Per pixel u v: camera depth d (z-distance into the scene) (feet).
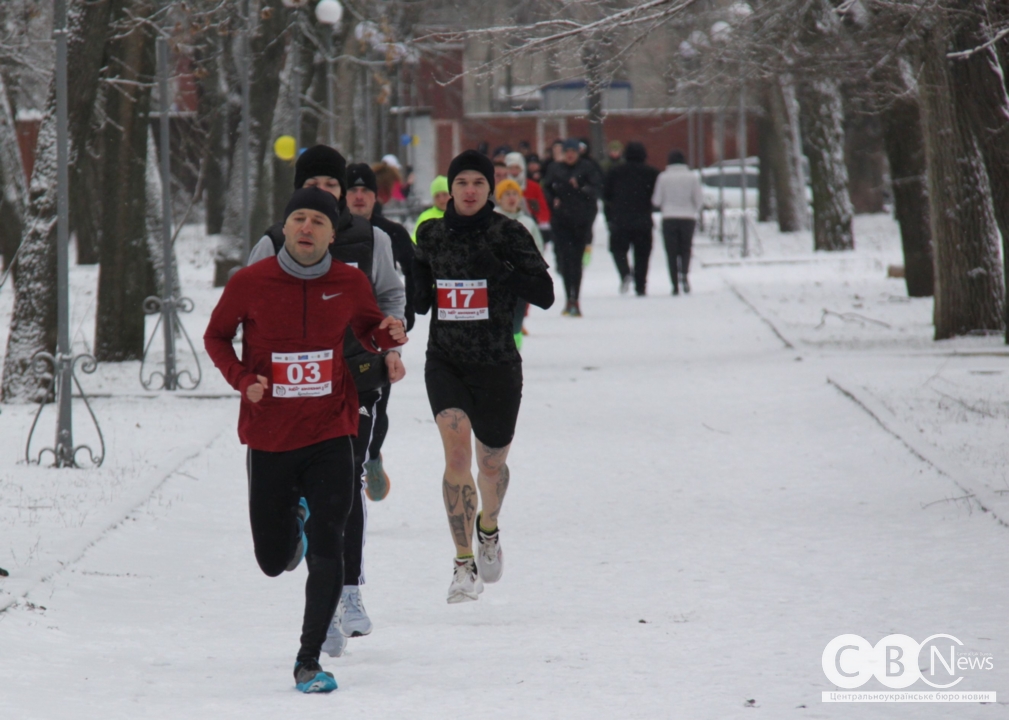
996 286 178.70
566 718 49.93
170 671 58.80
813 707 50.75
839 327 203.51
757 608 68.74
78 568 77.51
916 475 100.48
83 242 359.05
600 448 118.93
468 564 72.28
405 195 465.88
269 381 58.39
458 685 55.67
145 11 171.32
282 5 226.17
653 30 134.51
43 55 250.78
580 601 72.64
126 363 178.19
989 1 124.26
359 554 64.64
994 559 75.77
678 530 89.10
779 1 149.48
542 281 73.72
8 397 143.33
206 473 108.99
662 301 261.24
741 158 355.36
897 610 66.54
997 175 143.33
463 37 135.54
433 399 73.72
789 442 118.32
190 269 370.32
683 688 53.98
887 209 523.29
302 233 57.52
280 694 54.75
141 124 177.68
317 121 312.09
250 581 78.84
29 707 51.39
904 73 181.27
